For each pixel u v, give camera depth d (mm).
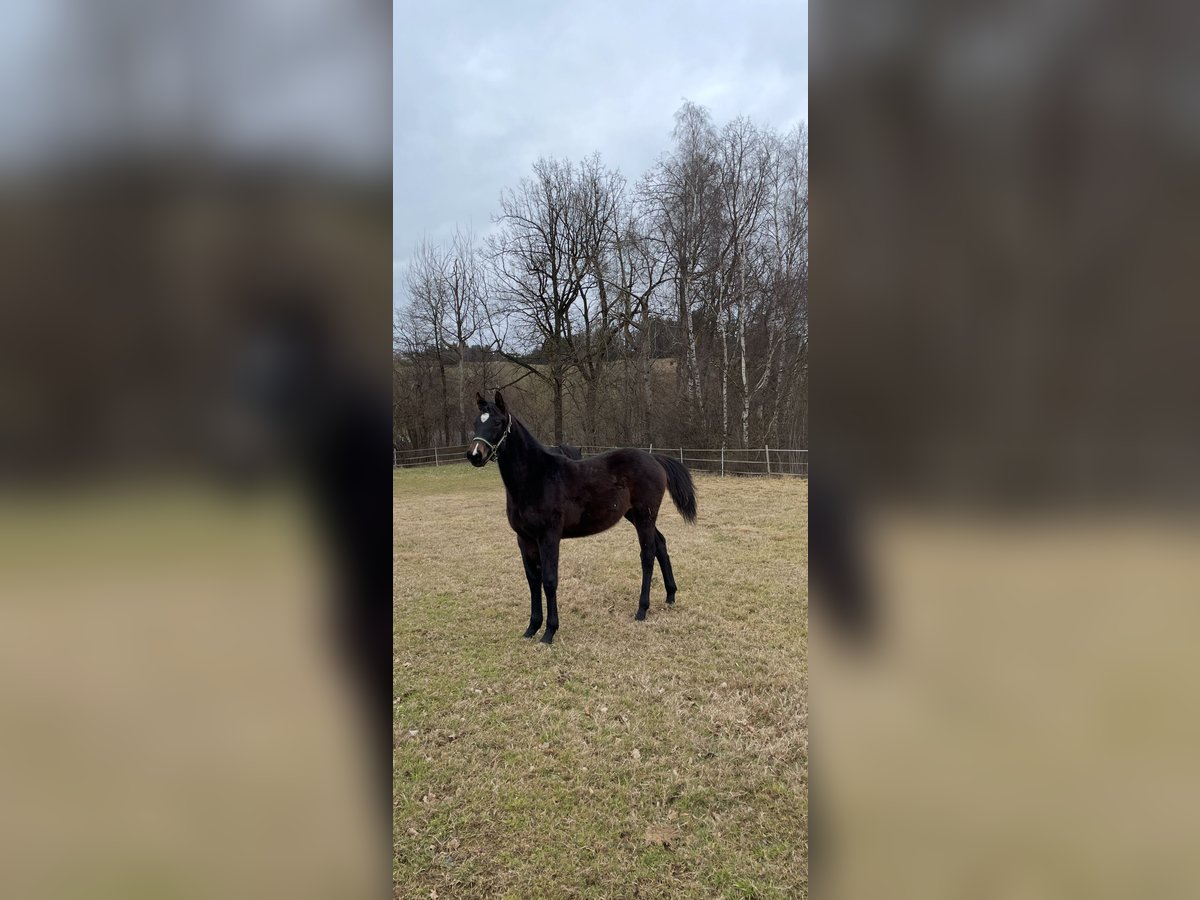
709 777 2553
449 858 2125
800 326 15000
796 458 14586
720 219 16641
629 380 20203
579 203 21031
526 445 4234
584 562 6520
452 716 3129
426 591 5605
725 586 5438
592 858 2111
